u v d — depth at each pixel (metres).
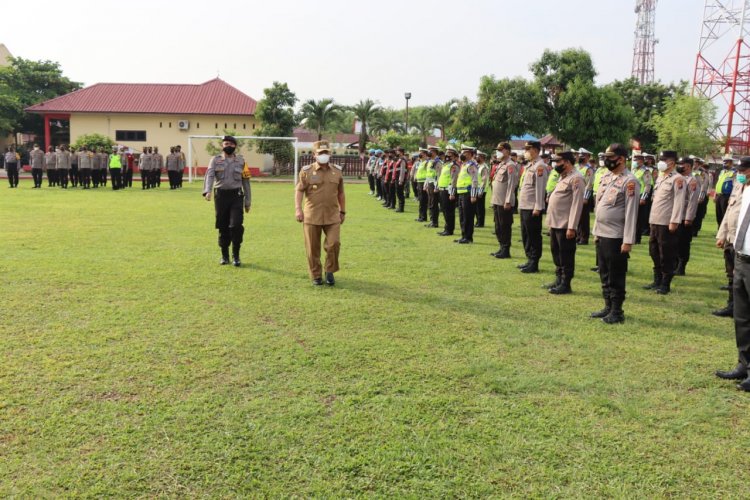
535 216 8.35
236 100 37.34
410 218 15.10
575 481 3.05
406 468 3.11
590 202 12.20
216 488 2.90
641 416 3.80
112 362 4.44
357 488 2.93
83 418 3.54
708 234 14.01
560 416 3.76
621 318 6.02
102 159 23.78
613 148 6.04
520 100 28.62
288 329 5.39
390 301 6.51
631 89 40.56
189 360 4.53
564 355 4.93
